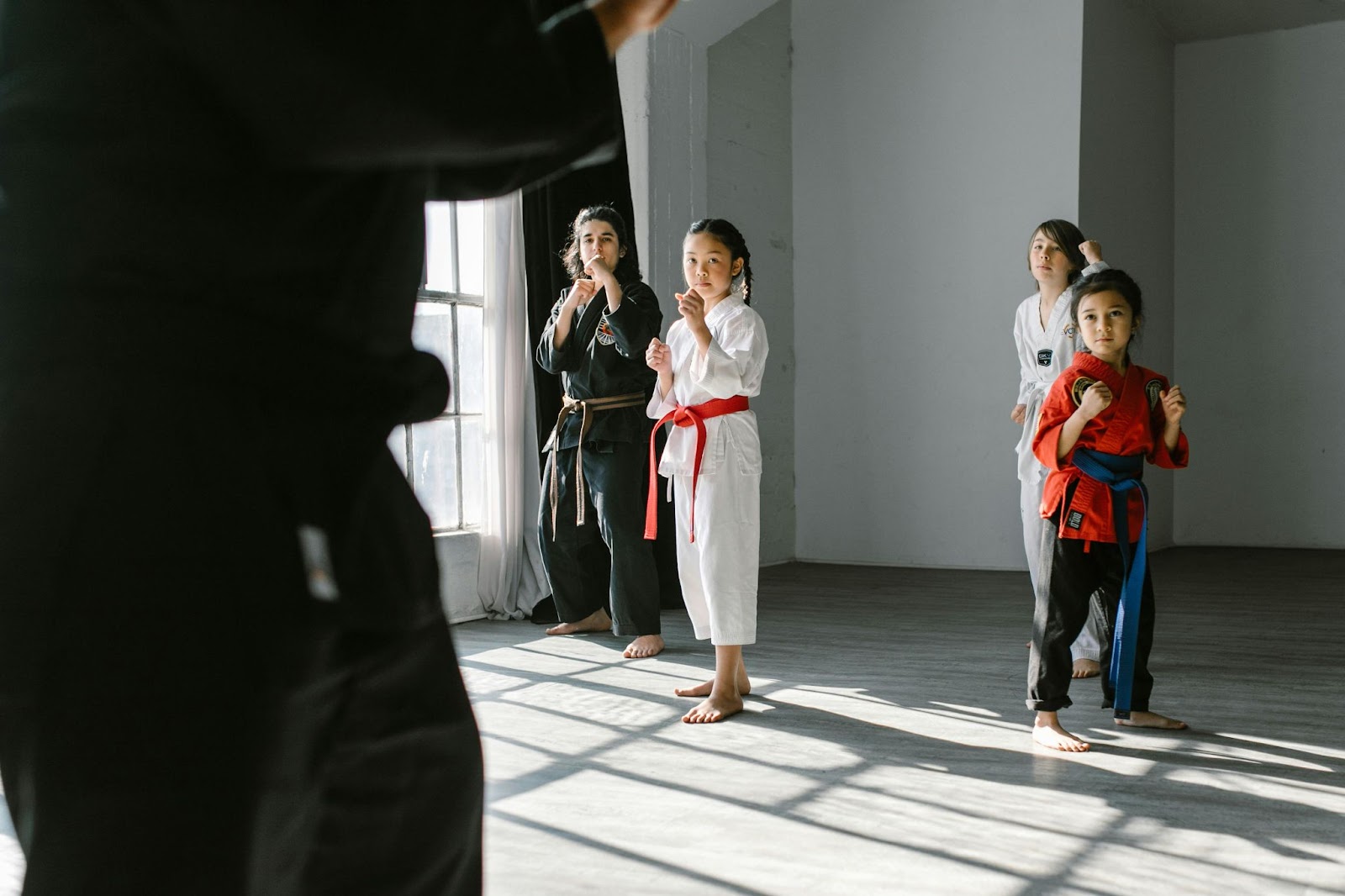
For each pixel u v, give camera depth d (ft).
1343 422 26.21
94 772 1.89
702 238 10.82
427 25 1.98
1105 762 9.23
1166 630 15.49
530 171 2.67
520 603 16.87
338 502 2.14
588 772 9.04
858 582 20.58
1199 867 6.91
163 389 1.94
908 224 23.11
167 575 1.91
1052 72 21.81
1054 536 9.62
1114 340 9.45
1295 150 26.43
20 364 1.95
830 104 23.81
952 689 11.94
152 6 1.86
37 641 1.89
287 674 2.02
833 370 23.94
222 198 1.97
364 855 2.49
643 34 19.07
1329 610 17.25
